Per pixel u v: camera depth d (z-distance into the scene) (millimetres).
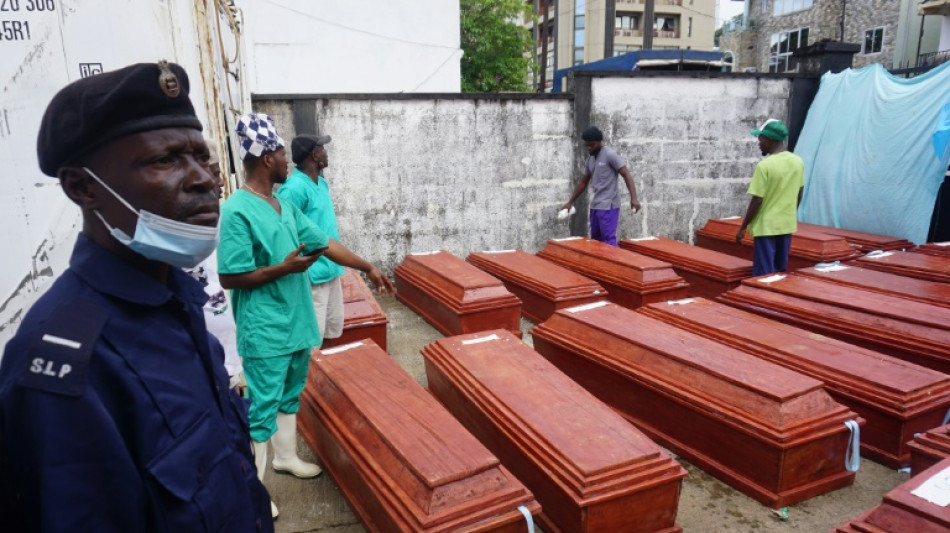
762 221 5773
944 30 20453
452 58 13023
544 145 7207
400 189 6770
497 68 21422
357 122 6461
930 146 6660
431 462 2418
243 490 1150
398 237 6883
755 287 5039
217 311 2416
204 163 1089
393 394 3100
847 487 3098
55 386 859
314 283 3637
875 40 26859
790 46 32188
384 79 12688
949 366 3676
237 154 4430
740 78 7852
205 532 1015
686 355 3467
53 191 1986
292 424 3164
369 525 2711
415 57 12773
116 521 904
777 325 4113
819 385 3068
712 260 6191
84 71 2084
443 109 6711
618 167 6656
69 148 954
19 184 1931
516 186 7199
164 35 2521
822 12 29891
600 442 2676
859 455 3260
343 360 3578
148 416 954
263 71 11922
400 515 2314
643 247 6883
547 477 2609
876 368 3436
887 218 7164
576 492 2445
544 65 45594
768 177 5602
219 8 4234
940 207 7270
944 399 3221
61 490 854
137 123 968
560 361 4234
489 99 6848
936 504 2066
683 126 7754
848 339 4203
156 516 959
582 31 44562
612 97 7371
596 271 5977
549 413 2936
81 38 2070
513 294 5688
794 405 2953
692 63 8781
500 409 3031
